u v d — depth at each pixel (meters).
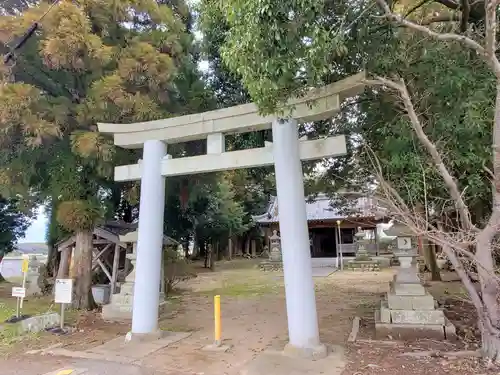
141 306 6.42
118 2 8.11
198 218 21.17
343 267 21.11
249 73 4.03
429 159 5.09
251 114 6.12
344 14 4.40
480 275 4.59
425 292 6.22
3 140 7.79
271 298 11.45
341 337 6.33
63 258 11.93
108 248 11.52
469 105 4.46
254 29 3.72
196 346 6.06
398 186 5.30
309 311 5.32
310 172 9.87
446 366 4.63
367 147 5.75
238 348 5.93
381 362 4.89
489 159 4.87
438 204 5.57
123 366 5.12
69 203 8.82
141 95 8.23
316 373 4.60
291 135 5.71
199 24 8.69
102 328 7.40
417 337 5.89
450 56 5.09
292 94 4.89
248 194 28.44
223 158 6.29
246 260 30.55
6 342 6.25
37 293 12.34
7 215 17.83
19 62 8.04
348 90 5.32
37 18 7.13
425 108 5.25
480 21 5.38
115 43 8.75
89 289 9.50
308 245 5.54
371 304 9.59
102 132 7.27
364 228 24.31
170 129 6.77
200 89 9.81
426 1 5.55
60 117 7.67
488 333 4.73
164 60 8.17
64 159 8.70
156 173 6.72
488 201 5.96
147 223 6.57
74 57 7.26
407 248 6.32
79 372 4.89
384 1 4.40
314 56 3.78
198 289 13.96
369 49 5.25
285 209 5.55
